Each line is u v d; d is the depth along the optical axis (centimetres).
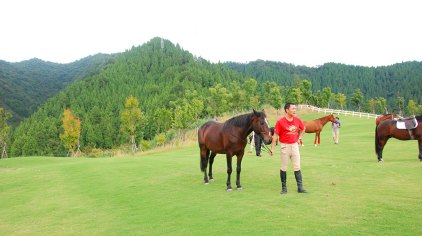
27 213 936
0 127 6719
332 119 2273
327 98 8925
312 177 1110
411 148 1823
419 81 17812
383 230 589
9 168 2330
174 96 11750
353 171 1173
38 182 1424
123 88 15200
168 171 1452
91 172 1553
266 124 926
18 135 9744
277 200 835
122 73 17225
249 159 1692
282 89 8969
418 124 1323
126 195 1040
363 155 1688
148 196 1002
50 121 10688
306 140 2689
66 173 1596
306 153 1867
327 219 664
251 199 869
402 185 915
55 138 9419
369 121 4594
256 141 1831
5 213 959
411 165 1224
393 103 15512
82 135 9562
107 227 742
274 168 1359
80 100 13588
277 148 2327
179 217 761
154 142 5716
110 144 9219
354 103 10531
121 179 1323
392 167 1203
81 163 1950
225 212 768
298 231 609
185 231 662
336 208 732
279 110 7519
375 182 973
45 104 14012
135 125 5566
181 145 3997
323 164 1414
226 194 952
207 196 944
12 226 821
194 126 5941
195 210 806
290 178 1127
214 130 1061
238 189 999
